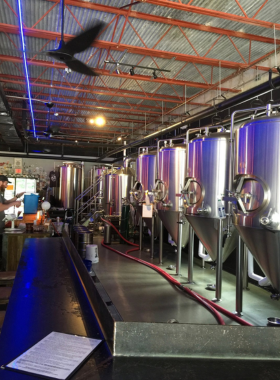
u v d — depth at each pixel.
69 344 1.20
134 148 17.50
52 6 6.02
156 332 1.14
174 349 1.14
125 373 1.02
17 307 1.62
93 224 9.83
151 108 12.85
